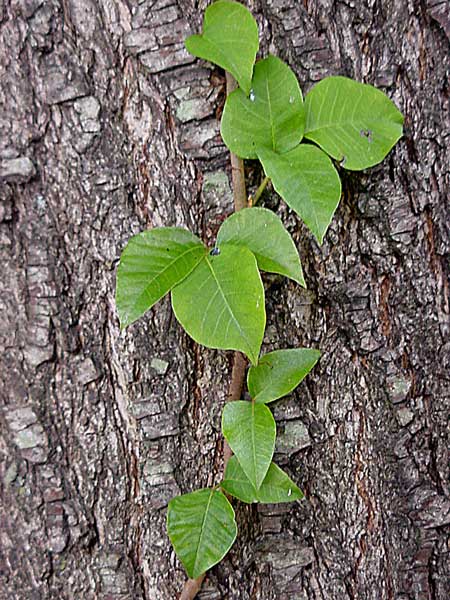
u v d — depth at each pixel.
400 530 0.47
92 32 0.43
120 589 0.45
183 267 0.40
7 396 0.45
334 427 0.46
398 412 0.46
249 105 0.42
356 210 0.45
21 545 0.45
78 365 0.44
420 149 0.45
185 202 0.44
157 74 0.43
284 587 0.46
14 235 0.44
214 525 0.43
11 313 0.44
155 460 0.45
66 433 0.45
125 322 0.39
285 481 0.43
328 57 0.44
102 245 0.44
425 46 0.44
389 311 0.45
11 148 0.43
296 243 0.44
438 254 0.45
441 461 0.47
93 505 0.45
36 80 0.43
